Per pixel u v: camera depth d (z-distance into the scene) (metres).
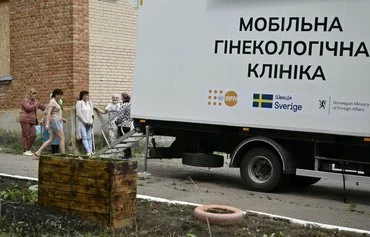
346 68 9.51
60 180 6.51
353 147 10.02
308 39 9.85
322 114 9.74
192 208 7.39
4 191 7.79
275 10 10.16
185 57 11.25
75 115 16.42
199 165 11.38
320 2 9.73
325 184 12.13
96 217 6.19
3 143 17.52
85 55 16.80
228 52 10.71
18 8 18.06
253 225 6.61
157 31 11.62
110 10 17.36
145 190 10.20
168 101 11.49
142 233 5.99
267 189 10.50
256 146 10.72
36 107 15.91
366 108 9.34
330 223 7.97
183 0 11.24
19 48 18.09
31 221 6.08
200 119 11.08
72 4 16.47
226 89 10.74
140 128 12.13
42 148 14.63
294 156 10.41
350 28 9.45
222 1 10.76
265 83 10.30
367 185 12.23
